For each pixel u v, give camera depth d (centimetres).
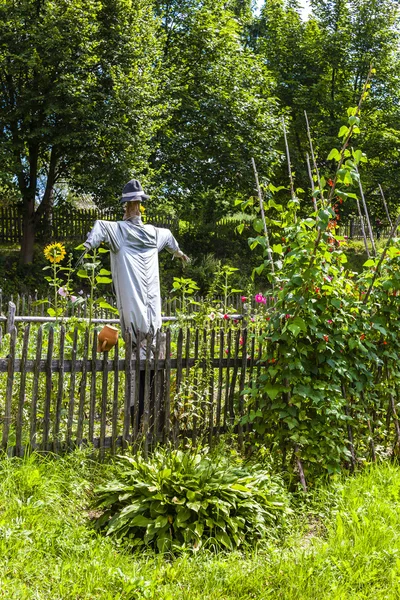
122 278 580
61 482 474
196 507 434
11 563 371
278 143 2977
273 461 564
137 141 2067
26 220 2191
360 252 2800
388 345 634
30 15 1917
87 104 1930
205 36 2655
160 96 2280
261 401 573
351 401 615
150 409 571
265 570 405
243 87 2752
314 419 560
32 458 479
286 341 554
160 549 420
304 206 2909
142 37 2166
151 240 598
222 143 2589
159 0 2652
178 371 573
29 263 2159
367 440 612
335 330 570
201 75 2641
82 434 532
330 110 3061
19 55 1850
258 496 479
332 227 600
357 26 3112
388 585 403
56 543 402
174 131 2609
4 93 1984
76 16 1886
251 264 2594
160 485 451
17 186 2086
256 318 743
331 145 2917
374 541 442
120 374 622
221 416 648
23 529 404
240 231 585
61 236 2402
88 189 2100
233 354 649
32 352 686
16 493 445
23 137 1981
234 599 374
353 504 501
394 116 3112
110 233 575
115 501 454
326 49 3080
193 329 733
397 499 525
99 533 434
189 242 2675
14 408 561
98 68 2066
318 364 570
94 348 521
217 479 470
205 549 424
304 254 540
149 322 586
